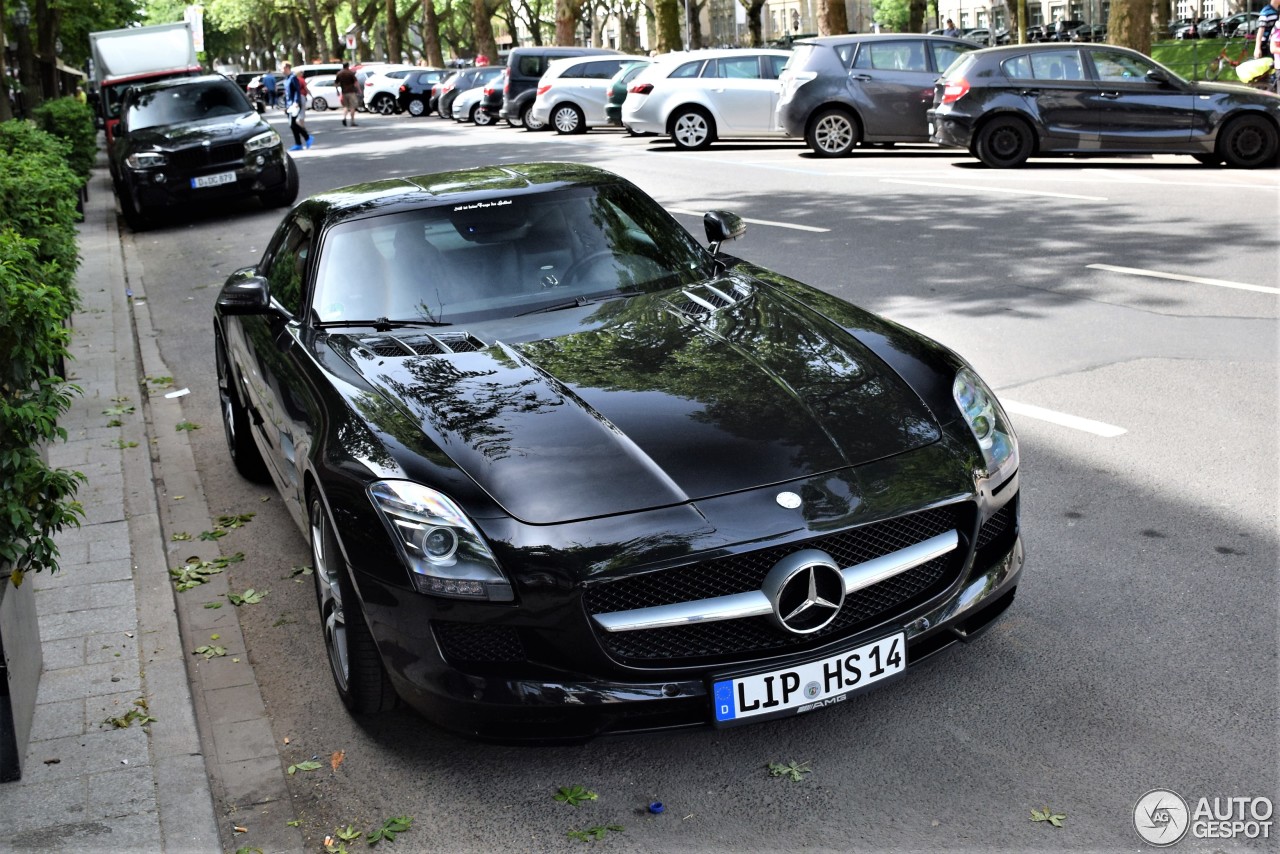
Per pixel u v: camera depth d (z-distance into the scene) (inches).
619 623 120.3
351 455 133.6
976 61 610.2
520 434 133.0
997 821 117.0
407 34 3676.2
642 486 125.1
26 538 145.4
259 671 162.1
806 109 700.7
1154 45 1338.6
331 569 141.5
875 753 130.0
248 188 635.5
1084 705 135.3
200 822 125.3
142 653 163.9
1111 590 162.1
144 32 837.2
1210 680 138.3
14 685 135.9
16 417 142.7
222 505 226.7
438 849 121.0
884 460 130.6
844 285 361.7
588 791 127.6
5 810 128.2
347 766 137.0
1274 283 326.0
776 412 136.0
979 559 136.7
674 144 849.5
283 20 3875.5
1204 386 243.9
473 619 121.9
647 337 156.9
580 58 1064.2
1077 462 209.5
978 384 148.1
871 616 128.3
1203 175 546.3
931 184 556.7
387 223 186.2
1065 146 600.7
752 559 122.3
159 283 474.9
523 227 185.8
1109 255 375.6
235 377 217.6
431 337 163.6
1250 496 189.0
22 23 1119.0
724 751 133.2
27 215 312.0
